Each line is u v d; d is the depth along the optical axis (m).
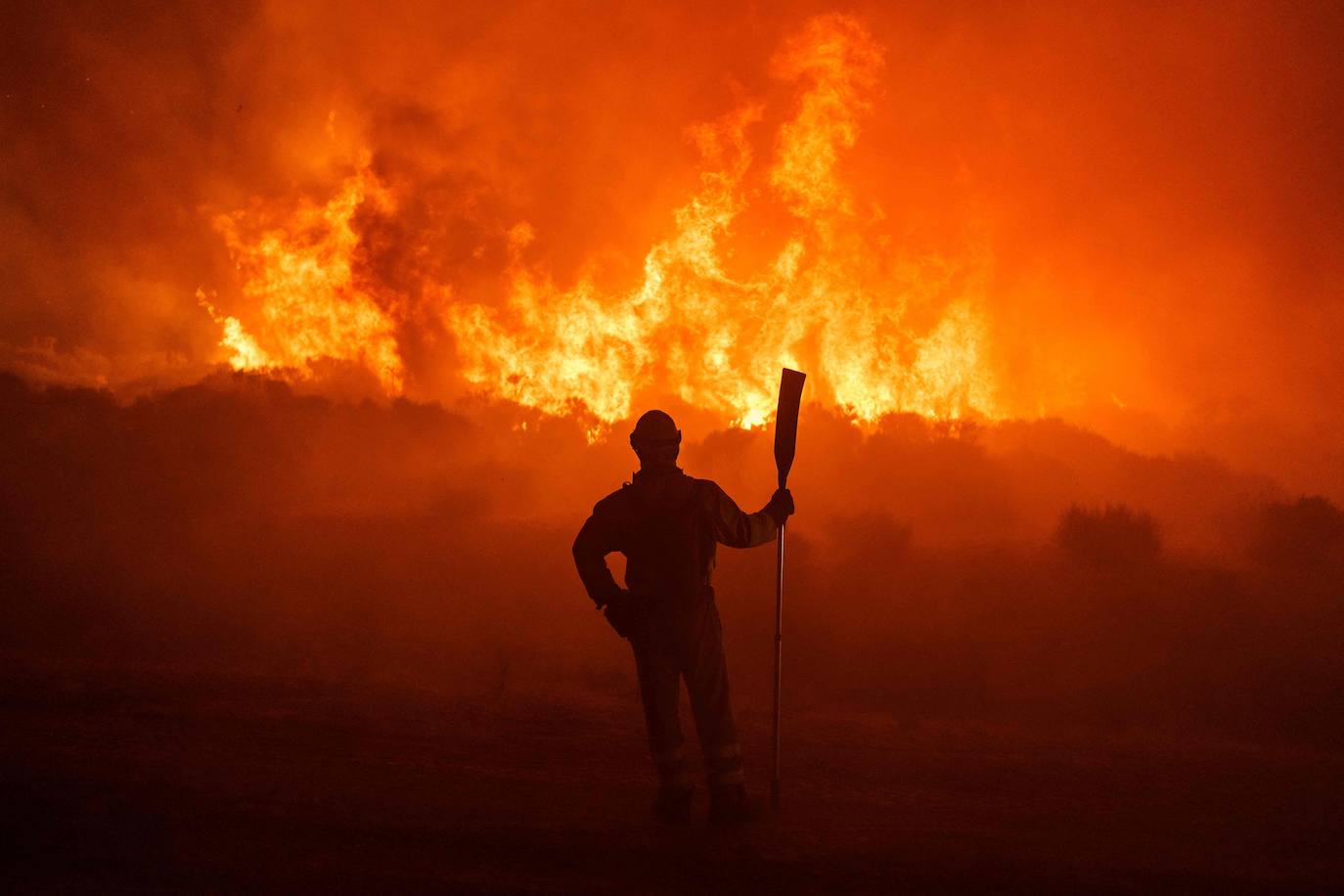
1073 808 6.25
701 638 5.99
